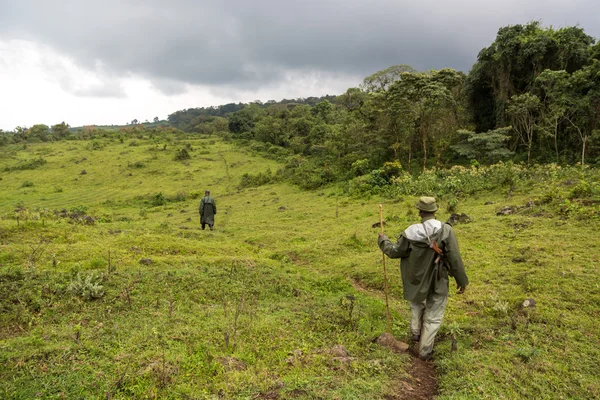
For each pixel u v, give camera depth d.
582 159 24.39
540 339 4.86
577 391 3.66
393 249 4.82
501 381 3.85
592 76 27.03
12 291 5.76
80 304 5.68
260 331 4.98
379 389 3.66
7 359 3.69
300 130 77.06
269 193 36.19
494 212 14.05
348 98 49.72
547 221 11.29
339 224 16.72
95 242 10.23
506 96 33.12
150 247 10.20
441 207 17.39
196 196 41.47
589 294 6.30
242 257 9.60
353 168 34.41
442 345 4.93
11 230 10.51
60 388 3.31
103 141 81.06
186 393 3.34
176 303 6.11
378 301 7.01
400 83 32.44
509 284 7.32
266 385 3.53
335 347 4.59
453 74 33.12
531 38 31.08
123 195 43.91
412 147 36.78
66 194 45.12
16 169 57.78
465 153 30.80
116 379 3.49
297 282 7.80
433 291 4.68
